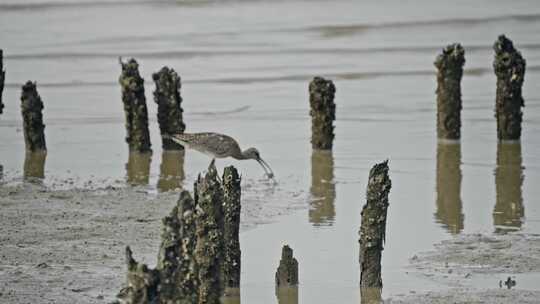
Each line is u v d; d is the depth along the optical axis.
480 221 17.16
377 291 13.84
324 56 35.69
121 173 20.55
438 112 23.66
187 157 22.09
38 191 18.83
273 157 22.12
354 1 43.75
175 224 10.39
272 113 27.12
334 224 17.11
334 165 21.36
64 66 34.41
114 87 30.89
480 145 23.14
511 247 15.62
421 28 39.66
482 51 36.06
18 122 25.80
